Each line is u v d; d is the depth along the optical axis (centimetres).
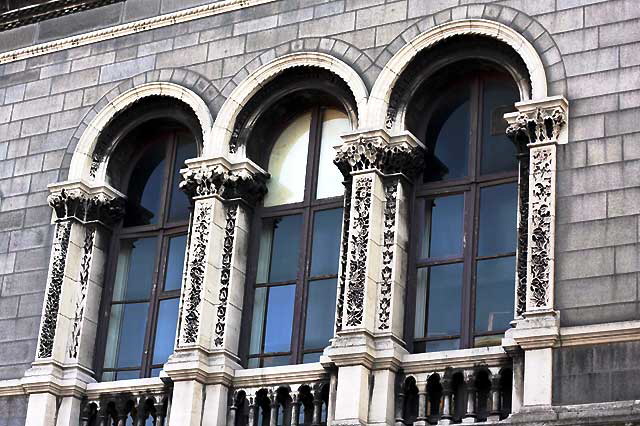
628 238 2786
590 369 2722
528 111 2941
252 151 3300
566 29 2994
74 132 3469
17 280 3391
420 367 2912
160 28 3462
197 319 3128
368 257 3011
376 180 3072
